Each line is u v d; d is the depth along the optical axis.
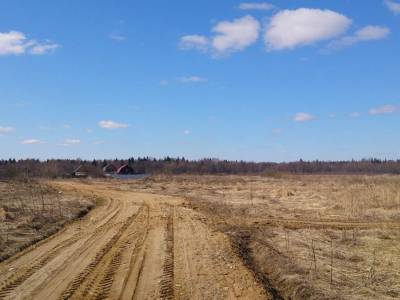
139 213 33.19
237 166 143.62
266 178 88.25
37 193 46.25
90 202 40.38
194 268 16.53
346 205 35.88
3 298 13.26
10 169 73.06
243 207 36.94
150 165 139.62
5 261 17.84
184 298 13.31
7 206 32.31
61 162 128.00
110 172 128.25
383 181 57.91
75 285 14.56
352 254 19.73
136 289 14.16
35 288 14.25
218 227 25.70
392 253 20.22
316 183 65.56
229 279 15.01
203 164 140.75
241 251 19.36
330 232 25.61
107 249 20.03
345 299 13.34
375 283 15.38
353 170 145.00
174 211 34.03
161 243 21.30
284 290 14.38
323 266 17.20
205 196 47.88
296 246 21.02
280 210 35.31
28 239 21.94
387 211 33.88
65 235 23.86
